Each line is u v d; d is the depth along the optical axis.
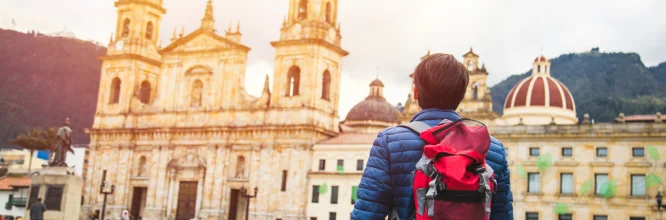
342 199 103.94
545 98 114.94
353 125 143.62
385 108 146.25
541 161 89.88
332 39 116.00
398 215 6.72
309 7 114.25
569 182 88.94
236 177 114.50
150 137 122.69
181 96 122.81
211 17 123.19
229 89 118.62
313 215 105.94
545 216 89.12
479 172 6.25
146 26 131.75
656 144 84.31
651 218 82.94
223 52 120.50
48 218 69.06
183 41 123.81
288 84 113.62
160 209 118.06
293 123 110.88
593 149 87.88
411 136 6.81
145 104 126.50
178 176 118.69
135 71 127.81
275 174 110.44
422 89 7.31
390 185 6.74
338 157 106.31
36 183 70.62
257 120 114.56
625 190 85.25
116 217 121.44
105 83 129.38
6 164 188.25
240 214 114.06
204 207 115.06
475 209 6.15
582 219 87.06
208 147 117.19
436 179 6.17
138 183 122.00
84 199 125.12
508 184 7.28
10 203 114.00
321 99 112.88
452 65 7.27
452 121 6.87
